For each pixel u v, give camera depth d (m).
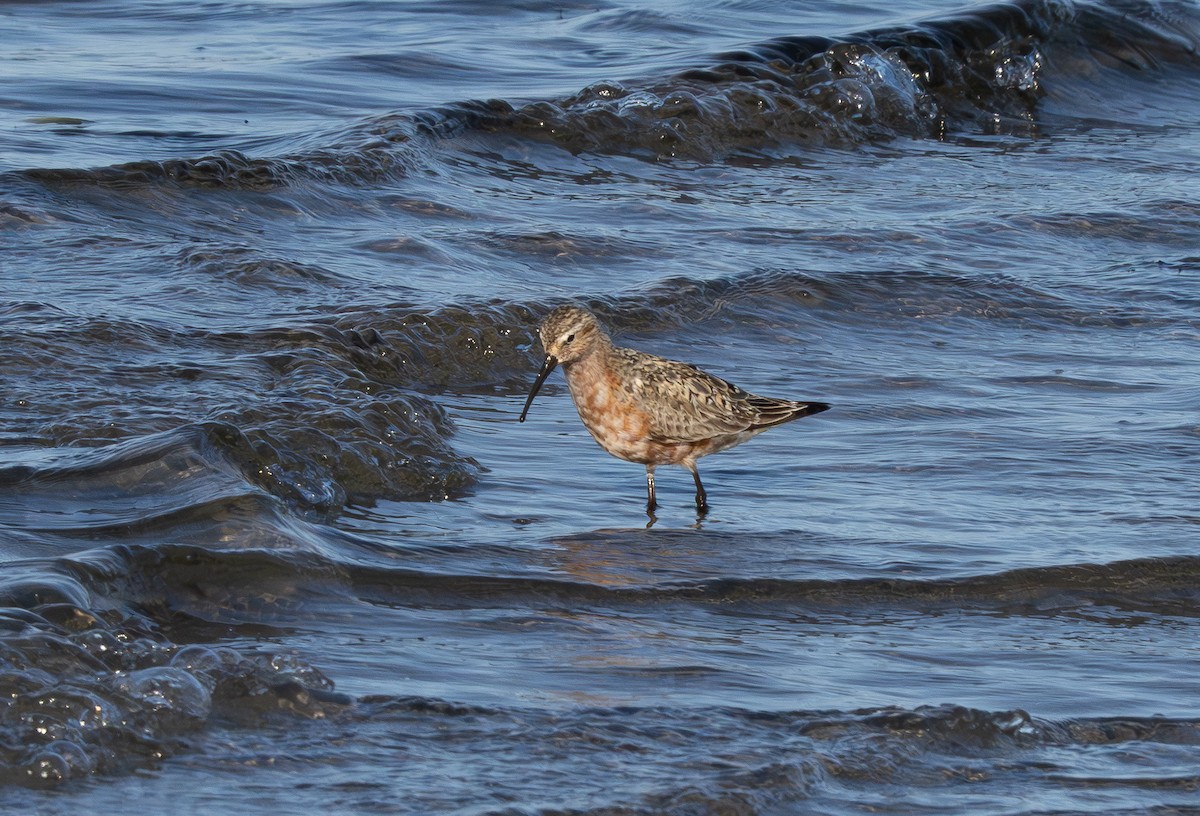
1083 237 23.23
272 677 9.09
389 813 7.92
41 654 8.84
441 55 31.72
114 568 10.33
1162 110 32.41
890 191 25.34
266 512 11.53
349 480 13.17
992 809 8.37
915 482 14.10
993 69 31.72
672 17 36.53
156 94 27.25
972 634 10.95
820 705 9.42
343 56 31.02
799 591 11.48
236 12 35.81
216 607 10.39
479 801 8.06
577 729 8.91
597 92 27.75
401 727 8.84
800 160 27.25
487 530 12.50
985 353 18.50
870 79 29.67
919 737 9.05
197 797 7.96
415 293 18.14
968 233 22.86
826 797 8.38
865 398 16.64
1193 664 10.52
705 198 24.31
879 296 20.00
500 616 10.74
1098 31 33.91
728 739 8.89
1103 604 11.61
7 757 8.09
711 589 11.39
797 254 21.47
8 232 18.77
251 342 15.97
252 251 18.70
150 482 12.05
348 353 16.20
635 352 13.58
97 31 33.09
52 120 24.84
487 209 22.47
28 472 12.12
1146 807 8.47
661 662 10.05
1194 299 20.61
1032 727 9.27
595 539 12.38
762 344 18.50
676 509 13.35
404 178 23.22
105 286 17.33
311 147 23.58
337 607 10.62
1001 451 14.93
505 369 17.11
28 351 14.77
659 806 8.10
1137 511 13.32
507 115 26.28
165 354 15.34
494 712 9.07
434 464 13.61
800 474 14.33
